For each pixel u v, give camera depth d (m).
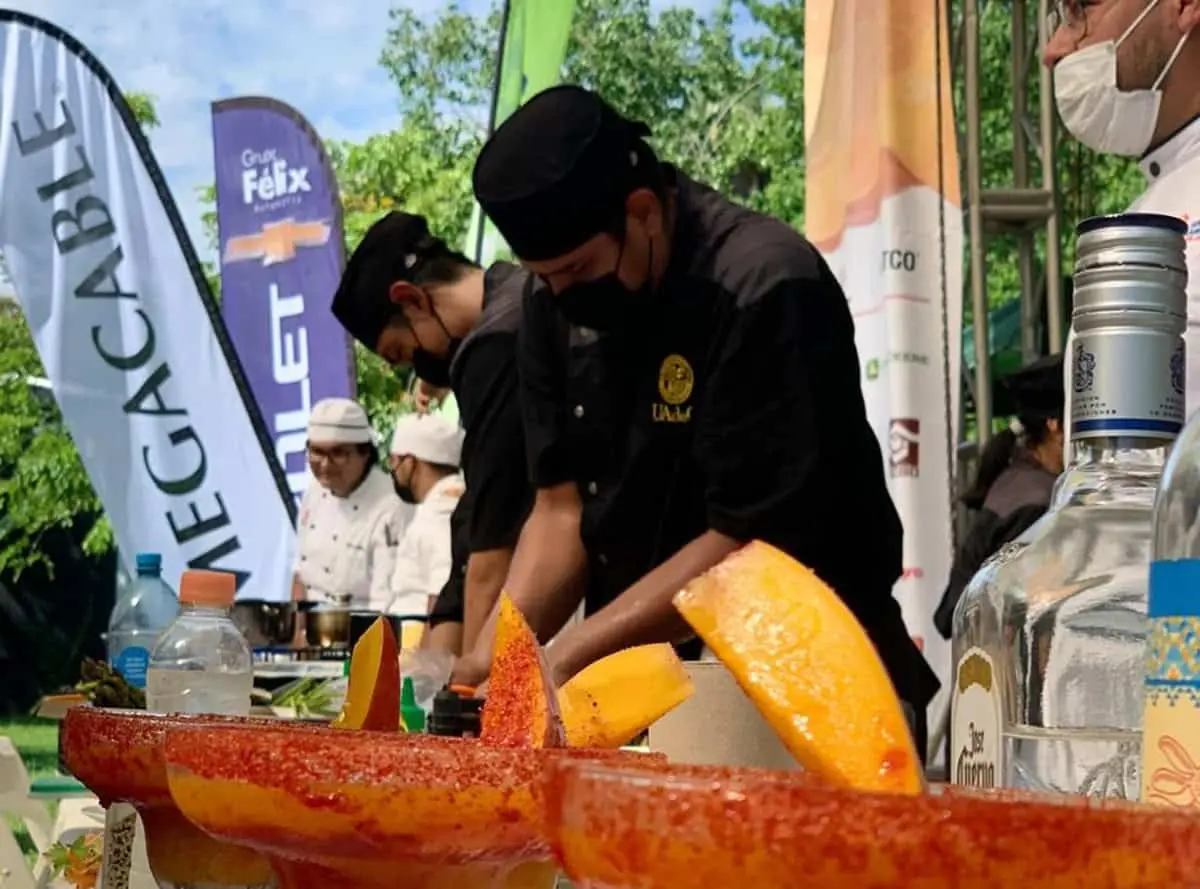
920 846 0.20
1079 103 1.59
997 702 0.55
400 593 3.56
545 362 1.84
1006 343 3.67
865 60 3.05
